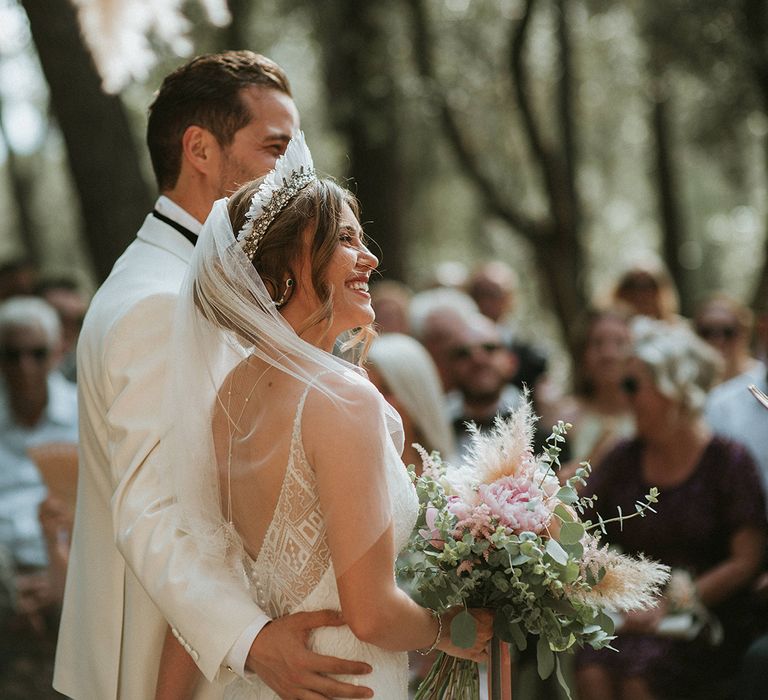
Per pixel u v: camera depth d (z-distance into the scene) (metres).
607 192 20.28
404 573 2.76
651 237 21.50
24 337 5.79
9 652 5.29
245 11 10.00
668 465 4.68
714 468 4.62
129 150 6.04
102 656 3.02
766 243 14.80
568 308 13.72
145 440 2.75
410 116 12.34
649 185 19.42
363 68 10.27
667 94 14.91
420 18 11.56
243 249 2.61
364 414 2.45
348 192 2.70
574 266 13.82
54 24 5.75
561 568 2.64
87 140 5.95
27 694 5.21
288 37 12.69
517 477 2.74
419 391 4.44
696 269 22.86
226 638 2.52
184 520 2.63
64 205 23.50
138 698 2.95
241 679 2.69
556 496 2.76
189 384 2.65
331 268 2.59
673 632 4.37
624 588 2.69
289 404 2.49
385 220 10.30
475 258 19.39
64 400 5.99
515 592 2.67
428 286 8.55
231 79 3.13
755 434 5.58
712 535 4.61
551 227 13.67
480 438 2.84
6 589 5.27
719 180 18.55
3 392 5.86
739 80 13.18
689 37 12.47
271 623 2.52
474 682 2.83
